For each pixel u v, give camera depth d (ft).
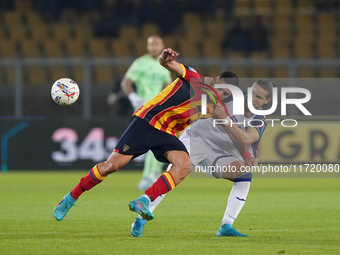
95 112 165.89
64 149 155.33
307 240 52.60
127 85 112.47
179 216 72.79
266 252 45.60
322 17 216.33
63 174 151.02
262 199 95.40
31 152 154.92
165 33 212.02
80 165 155.43
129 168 163.02
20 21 213.46
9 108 165.68
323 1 223.92
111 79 188.44
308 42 206.49
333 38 210.38
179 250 46.42
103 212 76.54
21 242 50.75
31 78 187.83
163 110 53.36
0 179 136.98
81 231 58.90
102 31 207.21
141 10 213.05
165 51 51.78
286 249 47.26
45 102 166.61
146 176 111.55
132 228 54.75
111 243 50.19
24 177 142.41
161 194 50.88
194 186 125.08
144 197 49.44
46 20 217.15
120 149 53.11
